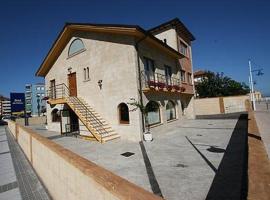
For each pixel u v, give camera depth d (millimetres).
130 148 11383
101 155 10258
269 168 2979
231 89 37719
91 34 16641
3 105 117312
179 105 20328
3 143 17906
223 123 19250
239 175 6594
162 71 17547
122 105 14633
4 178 8445
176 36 21578
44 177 7141
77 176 4004
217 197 5297
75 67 18281
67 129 19188
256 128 7770
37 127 28859
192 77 25109
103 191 2943
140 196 2285
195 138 13008
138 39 14242
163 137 14180
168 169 7625
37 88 83062
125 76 14125
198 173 7023
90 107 16703
